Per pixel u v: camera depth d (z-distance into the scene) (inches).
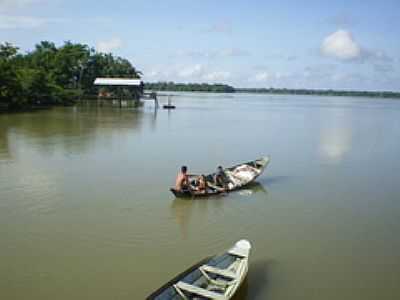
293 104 5487.2
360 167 1099.3
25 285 456.8
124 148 1254.9
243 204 748.6
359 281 487.2
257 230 626.2
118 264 506.3
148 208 707.4
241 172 889.5
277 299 443.2
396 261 540.7
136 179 887.1
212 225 640.4
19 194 763.4
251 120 2471.7
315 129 2054.6
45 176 892.6
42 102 2888.8
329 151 1353.3
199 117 2536.9
